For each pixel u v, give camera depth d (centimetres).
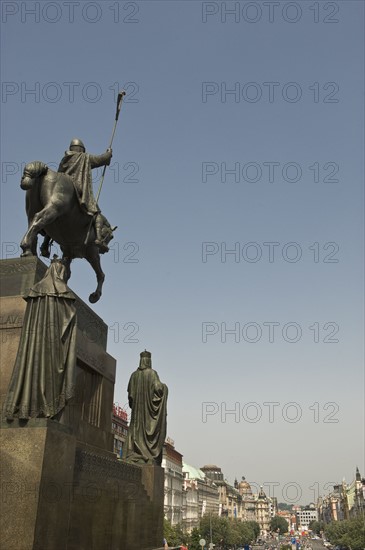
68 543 748
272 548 13275
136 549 1027
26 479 673
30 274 895
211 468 16988
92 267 1202
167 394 1320
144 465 1206
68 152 1132
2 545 644
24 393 730
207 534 9300
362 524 9294
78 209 1068
